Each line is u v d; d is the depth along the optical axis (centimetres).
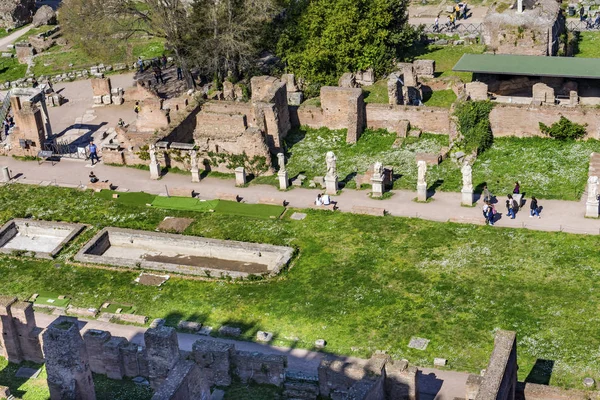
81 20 12750
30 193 10075
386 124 10700
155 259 8994
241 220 9250
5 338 7262
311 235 8850
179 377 6041
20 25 15562
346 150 10488
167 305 8094
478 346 7212
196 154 10100
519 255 8219
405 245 8519
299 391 6775
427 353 7200
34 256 8931
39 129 10750
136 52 13888
